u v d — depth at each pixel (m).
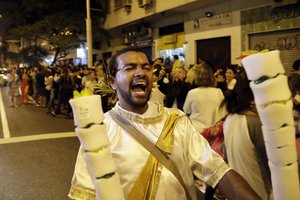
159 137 1.55
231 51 12.19
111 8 19.97
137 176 1.50
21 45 28.39
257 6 10.92
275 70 0.91
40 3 20.88
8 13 22.22
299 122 2.57
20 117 12.21
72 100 1.14
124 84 1.58
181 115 1.69
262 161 2.27
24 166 5.88
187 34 14.59
